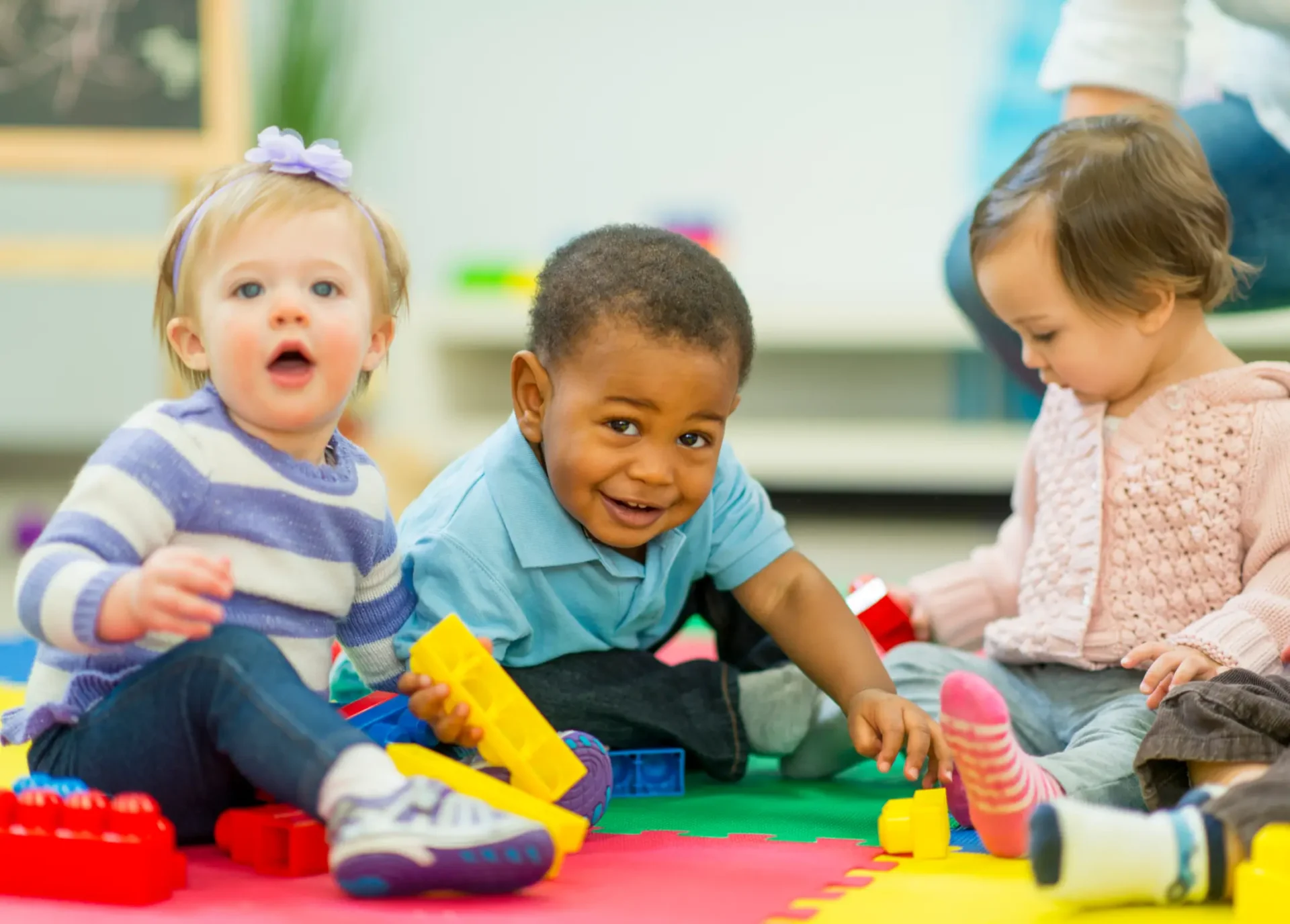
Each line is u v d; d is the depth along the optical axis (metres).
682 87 4.02
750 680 1.32
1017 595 1.48
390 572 1.11
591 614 1.23
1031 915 0.80
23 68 3.14
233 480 0.97
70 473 4.00
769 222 4.00
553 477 1.16
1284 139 1.62
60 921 0.77
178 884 0.85
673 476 1.11
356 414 3.63
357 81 4.10
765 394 4.00
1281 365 1.26
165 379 3.03
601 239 1.17
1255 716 0.96
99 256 3.26
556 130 4.07
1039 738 1.26
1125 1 1.56
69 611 0.86
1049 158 1.28
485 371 3.93
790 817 1.14
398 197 4.14
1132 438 1.28
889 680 1.21
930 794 0.97
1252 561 1.21
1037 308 1.26
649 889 0.86
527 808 0.89
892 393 3.94
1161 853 0.78
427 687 0.97
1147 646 1.12
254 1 4.06
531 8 4.05
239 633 0.90
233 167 1.07
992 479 3.64
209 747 0.91
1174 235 1.23
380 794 0.82
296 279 0.99
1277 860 0.74
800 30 3.95
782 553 1.28
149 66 3.16
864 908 0.82
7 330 4.16
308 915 0.78
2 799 0.85
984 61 3.86
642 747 1.28
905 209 3.93
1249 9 1.54
